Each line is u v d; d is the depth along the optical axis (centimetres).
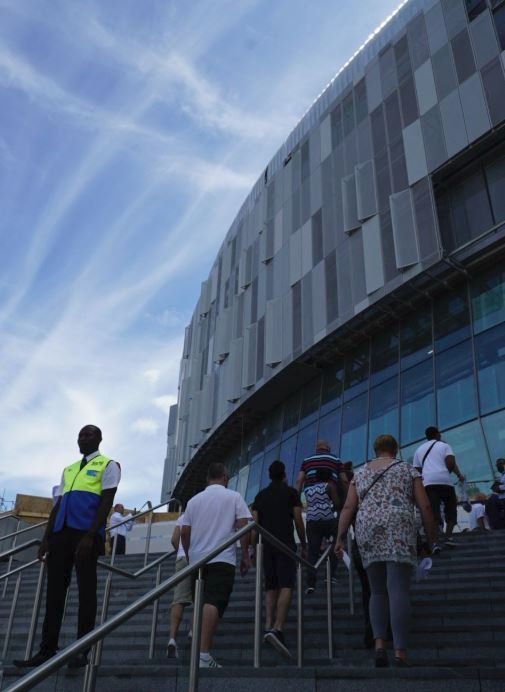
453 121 1969
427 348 1930
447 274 1877
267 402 2611
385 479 514
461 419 1689
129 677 445
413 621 624
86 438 581
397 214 2019
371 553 489
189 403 3475
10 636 755
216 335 3050
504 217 1830
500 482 1092
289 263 2541
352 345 2230
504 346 1680
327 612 669
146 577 1088
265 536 556
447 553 879
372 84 2352
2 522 1616
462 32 2036
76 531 534
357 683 410
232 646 627
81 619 499
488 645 544
